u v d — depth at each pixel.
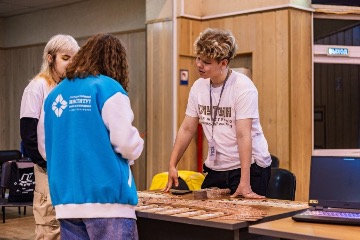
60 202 2.25
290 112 5.48
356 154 6.03
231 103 2.85
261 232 2.00
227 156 2.94
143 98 6.48
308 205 2.43
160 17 6.04
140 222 2.76
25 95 2.95
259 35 5.66
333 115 5.97
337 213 2.18
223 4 5.96
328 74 5.96
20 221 6.01
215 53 2.73
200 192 2.80
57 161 2.28
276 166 4.41
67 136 2.26
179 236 2.60
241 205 2.51
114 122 2.20
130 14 6.54
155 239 2.70
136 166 6.39
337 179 2.25
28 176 5.12
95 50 2.33
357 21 6.02
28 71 7.09
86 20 6.85
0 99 7.20
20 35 7.16
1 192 5.40
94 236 2.22
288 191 3.19
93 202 2.20
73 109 2.25
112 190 2.20
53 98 2.34
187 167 5.96
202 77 2.87
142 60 6.46
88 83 2.26
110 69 2.33
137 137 2.26
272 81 5.58
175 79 5.93
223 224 2.13
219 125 2.93
